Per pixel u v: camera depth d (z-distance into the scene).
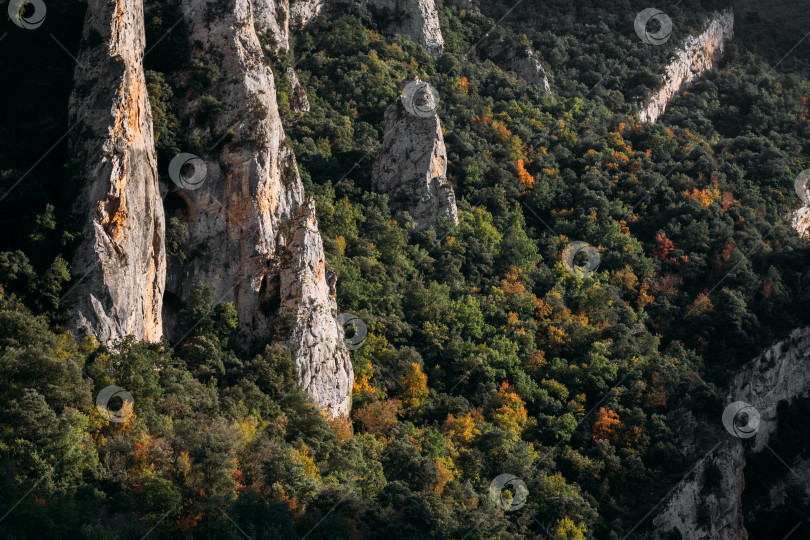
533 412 137.75
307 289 119.81
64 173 111.25
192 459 94.06
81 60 116.38
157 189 115.19
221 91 127.44
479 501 116.44
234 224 120.94
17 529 81.62
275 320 118.75
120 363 100.38
